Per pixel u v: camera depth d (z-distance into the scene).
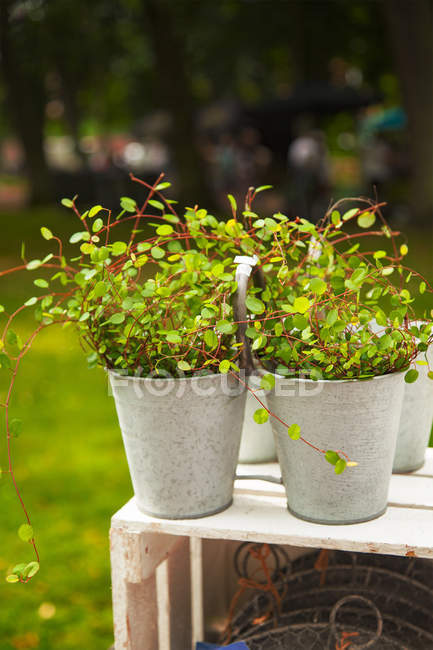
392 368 1.01
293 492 1.07
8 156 30.75
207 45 15.44
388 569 1.39
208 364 1.04
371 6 12.87
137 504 1.12
